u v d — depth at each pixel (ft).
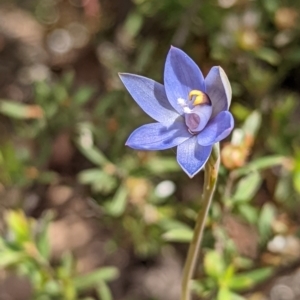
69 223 1.35
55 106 1.18
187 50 1.26
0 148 1.23
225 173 1.02
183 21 1.23
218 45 1.19
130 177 1.14
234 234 1.15
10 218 1.06
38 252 1.06
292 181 1.13
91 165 1.33
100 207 1.16
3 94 1.50
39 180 1.20
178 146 0.79
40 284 1.07
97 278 1.10
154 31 1.36
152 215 1.15
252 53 1.18
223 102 0.79
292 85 1.38
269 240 1.08
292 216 1.21
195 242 0.88
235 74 1.20
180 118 0.81
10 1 1.63
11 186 1.20
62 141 1.30
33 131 1.20
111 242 1.21
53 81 1.48
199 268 1.10
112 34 1.45
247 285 1.01
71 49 1.50
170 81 0.80
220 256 1.04
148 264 1.35
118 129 1.19
